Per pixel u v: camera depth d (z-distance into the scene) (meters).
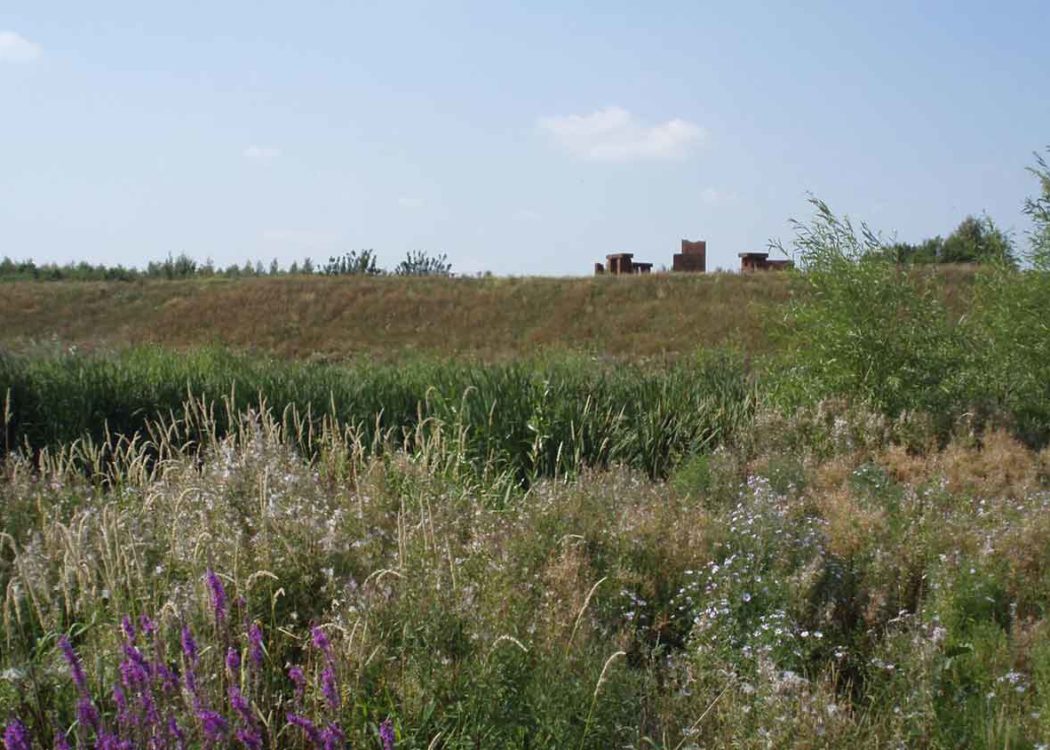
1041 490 9.64
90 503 7.74
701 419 12.59
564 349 33.69
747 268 43.19
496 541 6.66
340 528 6.37
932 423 12.50
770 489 8.93
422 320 39.75
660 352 34.31
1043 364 13.73
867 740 4.94
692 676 5.55
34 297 42.28
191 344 36.19
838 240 14.22
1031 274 14.25
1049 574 7.07
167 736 3.99
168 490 7.34
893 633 6.21
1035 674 5.65
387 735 4.03
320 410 13.04
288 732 4.53
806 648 5.97
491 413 11.41
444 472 9.09
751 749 4.82
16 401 12.76
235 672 4.58
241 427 9.16
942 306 14.23
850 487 9.55
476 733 4.52
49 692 4.64
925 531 7.78
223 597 4.70
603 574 6.70
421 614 4.98
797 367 14.22
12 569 6.10
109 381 13.42
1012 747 5.04
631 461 11.65
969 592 6.70
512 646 4.86
